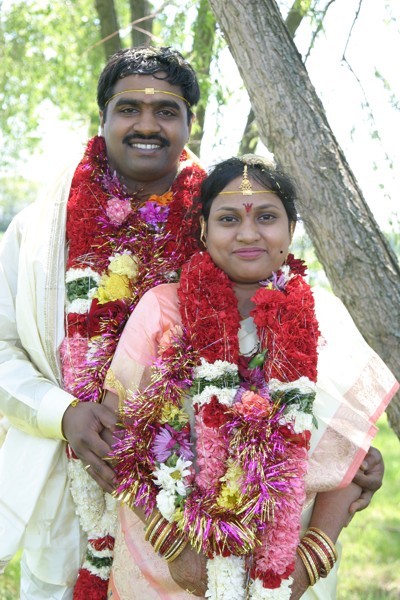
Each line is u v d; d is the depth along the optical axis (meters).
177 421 2.53
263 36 3.43
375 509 6.62
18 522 2.81
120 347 2.64
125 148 2.99
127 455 2.50
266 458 2.45
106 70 3.02
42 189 3.07
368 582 5.14
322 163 3.44
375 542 5.86
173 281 2.90
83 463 2.72
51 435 2.77
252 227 2.57
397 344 3.44
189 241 2.93
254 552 2.48
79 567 2.91
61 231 2.96
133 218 2.97
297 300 2.57
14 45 6.92
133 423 2.54
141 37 5.55
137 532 2.62
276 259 2.62
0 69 6.98
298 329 2.54
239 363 2.58
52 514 2.88
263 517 2.43
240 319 2.67
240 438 2.46
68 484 2.88
